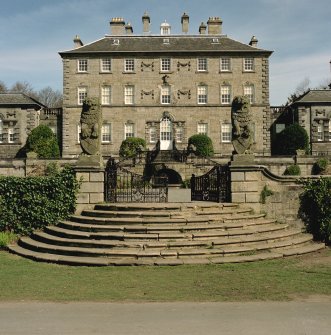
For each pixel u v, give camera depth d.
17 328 6.61
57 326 6.69
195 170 36.91
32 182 14.86
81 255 11.67
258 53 47.16
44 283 9.34
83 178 15.13
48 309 7.54
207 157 37.62
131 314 7.24
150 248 11.75
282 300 8.04
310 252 12.52
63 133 46.81
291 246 12.75
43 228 14.65
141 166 36.94
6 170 37.22
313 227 14.91
